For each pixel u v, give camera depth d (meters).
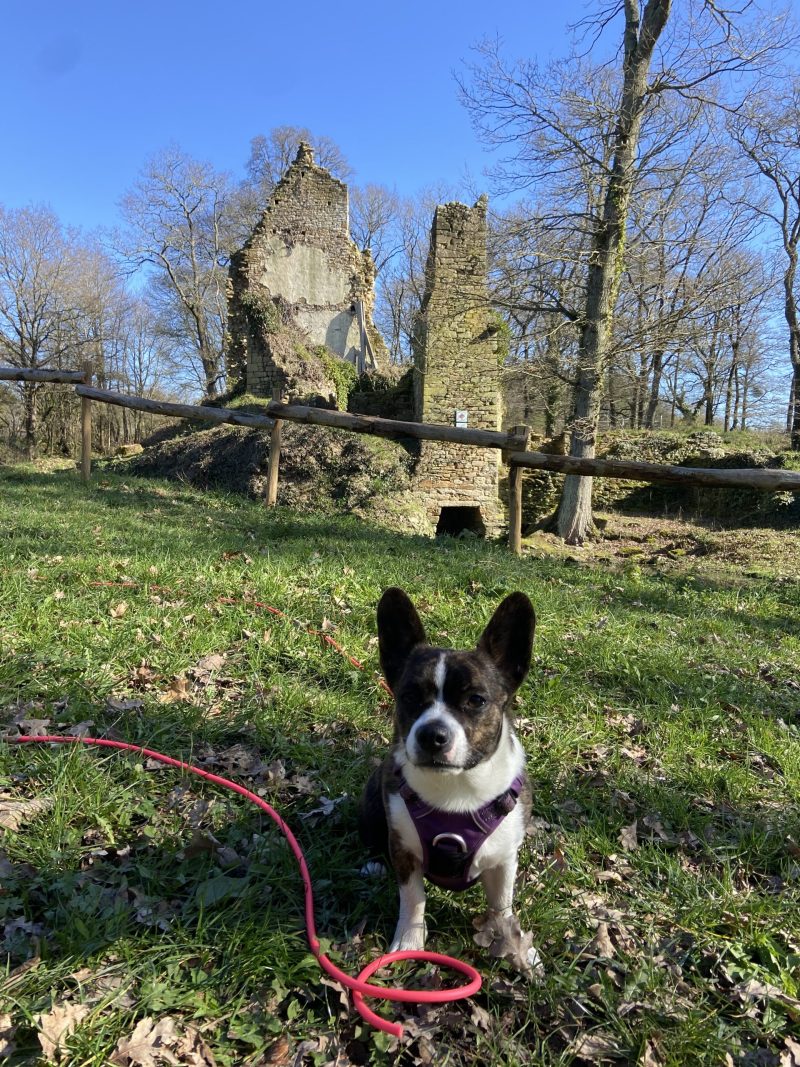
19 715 1.95
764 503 11.72
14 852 1.42
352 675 2.52
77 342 20.88
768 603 4.58
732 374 20.94
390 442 9.91
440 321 11.19
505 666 1.44
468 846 1.24
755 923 1.50
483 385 11.32
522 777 1.37
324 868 1.50
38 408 21.02
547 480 12.63
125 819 1.57
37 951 1.19
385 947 1.34
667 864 1.66
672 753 2.24
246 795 1.68
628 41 8.90
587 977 1.30
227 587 3.26
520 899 1.48
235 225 27.44
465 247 11.24
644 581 4.96
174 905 1.37
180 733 1.99
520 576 4.27
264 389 12.62
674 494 13.45
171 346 29.50
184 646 2.57
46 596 2.83
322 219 14.81
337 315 14.89
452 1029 1.19
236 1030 1.12
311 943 1.26
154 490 7.07
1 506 5.04
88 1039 1.06
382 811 1.47
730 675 2.96
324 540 4.78
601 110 8.08
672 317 8.48
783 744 2.36
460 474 11.21
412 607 1.51
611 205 8.55
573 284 9.13
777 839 1.82
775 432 19.88
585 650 3.03
